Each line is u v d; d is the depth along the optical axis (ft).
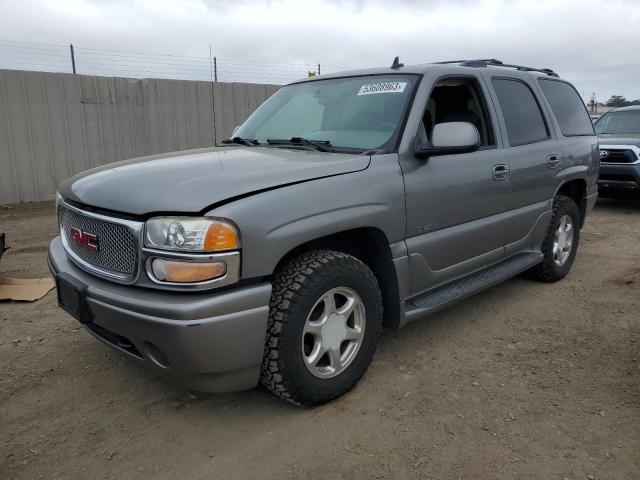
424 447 8.56
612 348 12.10
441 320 13.75
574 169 16.37
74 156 32.32
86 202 8.96
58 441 8.71
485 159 12.47
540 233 15.29
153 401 9.93
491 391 10.25
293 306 8.55
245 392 10.20
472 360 11.54
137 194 8.39
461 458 8.29
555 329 13.20
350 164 9.69
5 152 29.96
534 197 14.56
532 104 15.23
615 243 22.47
